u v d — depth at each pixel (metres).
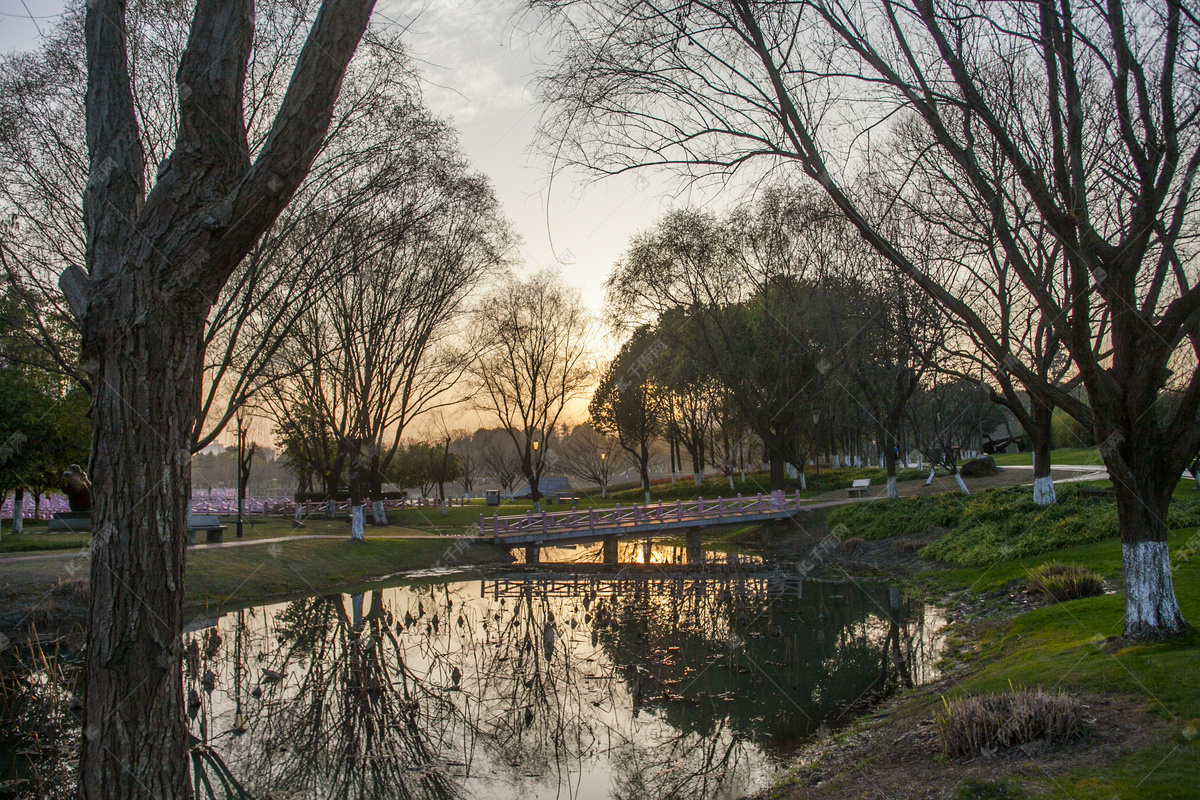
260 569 23.23
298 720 11.23
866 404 31.80
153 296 3.65
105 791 3.46
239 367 18.42
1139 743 6.11
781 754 9.27
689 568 26.73
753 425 32.62
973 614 15.27
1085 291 8.09
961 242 17.75
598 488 65.81
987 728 6.98
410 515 41.75
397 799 8.55
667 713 11.20
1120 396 8.35
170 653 3.65
